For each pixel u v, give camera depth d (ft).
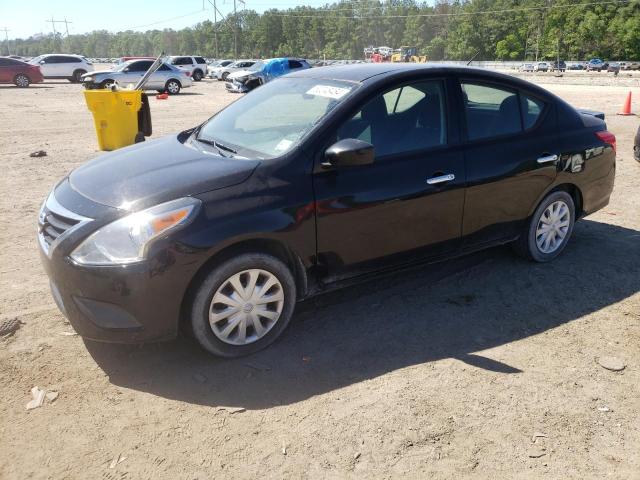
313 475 8.54
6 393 10.23
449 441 9.28
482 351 11.89
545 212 15.88
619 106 62.54
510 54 408.46
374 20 515.91
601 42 358.43
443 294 14.40
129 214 10.26
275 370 11.09
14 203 22.02
